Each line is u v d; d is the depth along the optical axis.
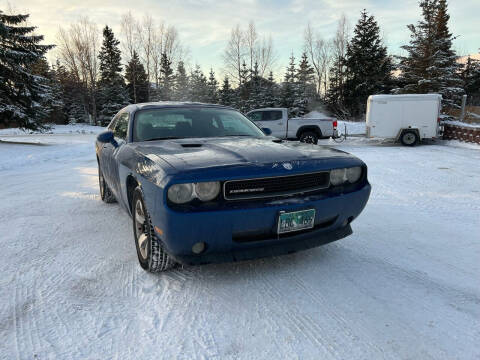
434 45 25.05
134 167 2.67
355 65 38.12
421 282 2.55
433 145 13.91
